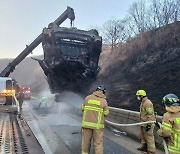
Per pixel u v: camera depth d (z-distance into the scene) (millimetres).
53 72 13789
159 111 12953
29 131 8055
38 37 17875
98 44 14328
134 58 24188
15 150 5859
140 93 6848
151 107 6562
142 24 30312
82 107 5902
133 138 8633
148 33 25547
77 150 7035
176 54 18188
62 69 13562
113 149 7176
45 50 13867
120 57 27078
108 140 8305
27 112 16047
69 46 14102
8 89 12312
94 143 5574
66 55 13789
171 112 3662
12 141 6684
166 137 3723
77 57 13680
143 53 23422
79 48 14227
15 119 10383
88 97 5812
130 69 22328
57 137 8664
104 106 5688
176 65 16562
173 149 3596
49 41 13906
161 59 19406
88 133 5656
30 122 11852
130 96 17156
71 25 18109
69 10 17875
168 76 15930
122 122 9969
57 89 14734
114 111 11000
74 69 13656
